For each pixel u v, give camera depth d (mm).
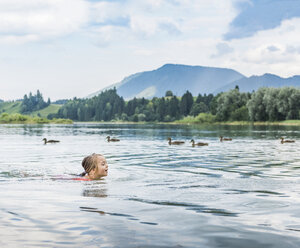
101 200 6672
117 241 4148
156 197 6977
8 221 5074
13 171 11688
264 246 4031
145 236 4355
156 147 26641
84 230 4602
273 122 119812
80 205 6184
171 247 3969
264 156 18750
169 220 5164
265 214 5598
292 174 11227
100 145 29094
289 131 62281
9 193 7422
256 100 124250
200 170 12297
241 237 4363
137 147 26688
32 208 5953
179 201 6594
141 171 11883
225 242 4160
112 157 18094
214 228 4746
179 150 23328
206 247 3982
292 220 5234
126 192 7566
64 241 4145
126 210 5789
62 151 22609
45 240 4184
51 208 5934
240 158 17500
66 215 5426
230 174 11172
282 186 8516
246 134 51125
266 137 42188
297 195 7273
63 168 12922
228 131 64562
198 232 4555
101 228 4703
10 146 27750
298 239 4281
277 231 4633
